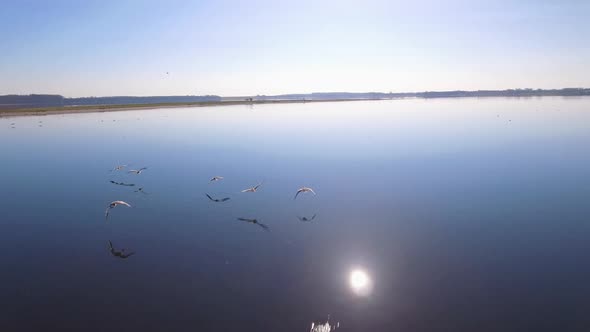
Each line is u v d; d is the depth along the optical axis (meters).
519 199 25.66
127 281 16.30
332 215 23.50
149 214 23.92
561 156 38.97
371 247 19.27
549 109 105.69
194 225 22.16
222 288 15.76
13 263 17.78
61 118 94.19
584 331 12.98
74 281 16.31
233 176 32.91
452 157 39.53
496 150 43.06
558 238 19.67
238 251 18.94
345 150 44.59
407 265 17.48
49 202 26.42
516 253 18.31
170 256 18.50
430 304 14.59
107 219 23.16
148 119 90.62
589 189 27.28
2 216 23.73
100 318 13.85
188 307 14.55
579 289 15.30
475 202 25.33
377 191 28.11
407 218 22.86
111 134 62.12
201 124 77.56
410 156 40.41
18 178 33.19
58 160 40.97
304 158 40.22
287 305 14.65
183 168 36.25
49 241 20.11
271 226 21.98
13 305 14.64
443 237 20.20
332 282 16.19
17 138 58.34
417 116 92.12
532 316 13.80
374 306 14.56
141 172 34.84
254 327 13.39
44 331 13.20
